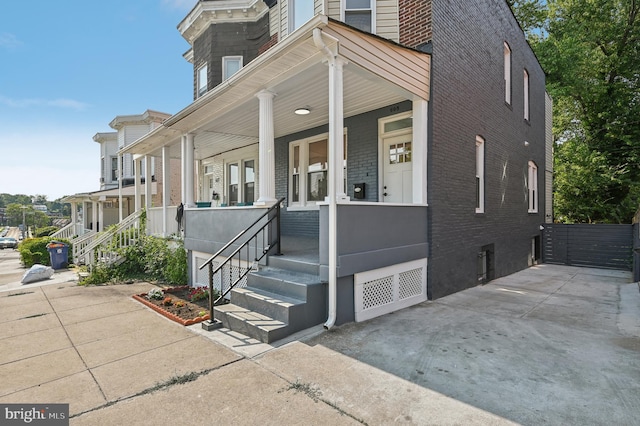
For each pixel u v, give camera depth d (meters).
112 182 21.14
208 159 12.88
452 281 6.43
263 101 5.54
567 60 16.25
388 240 5.07
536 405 2.54
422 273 5.79
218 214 6.62
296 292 4.36
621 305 5.61
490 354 3.51
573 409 2.49
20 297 6.61
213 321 4.46
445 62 6.18
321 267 4.47
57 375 3.13
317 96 6.02
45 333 4.35
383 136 6.84
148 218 9.87
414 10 6.11
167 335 4.19
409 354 3.50
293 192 8.94
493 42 8.21
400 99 6.30
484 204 7.73
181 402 2.63
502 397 2.66
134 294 6.71
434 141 5.85
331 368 3.18
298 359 3.38
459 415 2.42
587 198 16.17
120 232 9.45
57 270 10.66
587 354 3.52
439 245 6.04
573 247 11.09
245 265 5.93
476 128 7.30
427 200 5.85
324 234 4.43
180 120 7.36
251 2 10.09
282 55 4.54
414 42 6.09
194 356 3.51
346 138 7.50
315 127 8.23
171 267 7.94
